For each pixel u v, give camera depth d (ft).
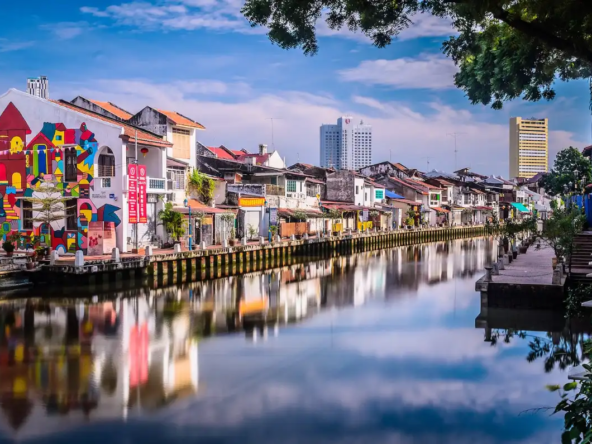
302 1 39.04
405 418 48.32
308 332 79.41
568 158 318.86
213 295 112.16
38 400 52.44
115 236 134.21
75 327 81.66
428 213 323.98
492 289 91.25
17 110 143.84
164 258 128.06
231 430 45.91
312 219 227.40
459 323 84.53
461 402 51.85
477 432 45.70
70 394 53.93
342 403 51.67
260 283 131.03
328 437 44.70
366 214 261.03
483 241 289.33
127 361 64.69
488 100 49.19
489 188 411.13
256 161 273.54
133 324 84.07
